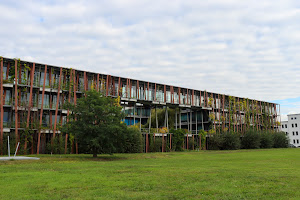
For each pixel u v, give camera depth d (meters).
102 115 27.47
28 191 10.14
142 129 49.34
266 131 70.88
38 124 36.59
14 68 36.03
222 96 63.03
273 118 78.50
